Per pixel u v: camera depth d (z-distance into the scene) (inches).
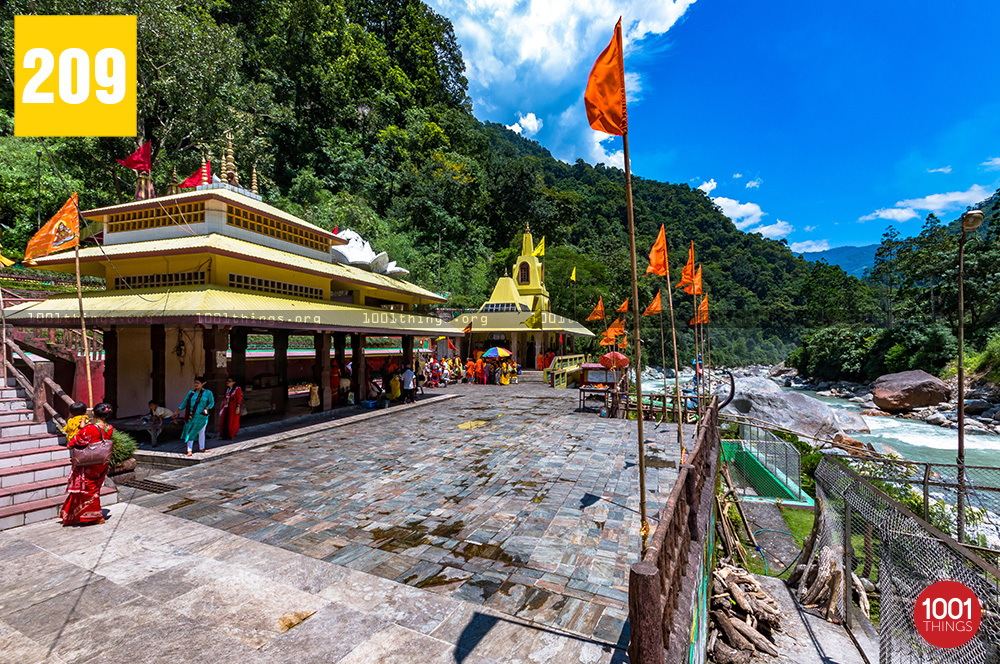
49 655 145.3
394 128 2082.9
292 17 1727.4
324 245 618.8
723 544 359.9
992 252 1413.6
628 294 2202.3
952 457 809.5
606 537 239.6
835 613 290.7
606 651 149.3
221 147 1053.2
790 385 2112.5
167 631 159.0
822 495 332.8
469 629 161.3
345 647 151.2
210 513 271.1
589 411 660.1
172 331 495.8
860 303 2918.3
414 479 339.0
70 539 233.0
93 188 962.7
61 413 320.8
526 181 2209.6
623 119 172.2
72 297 470.3
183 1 1050.7
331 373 650.8
